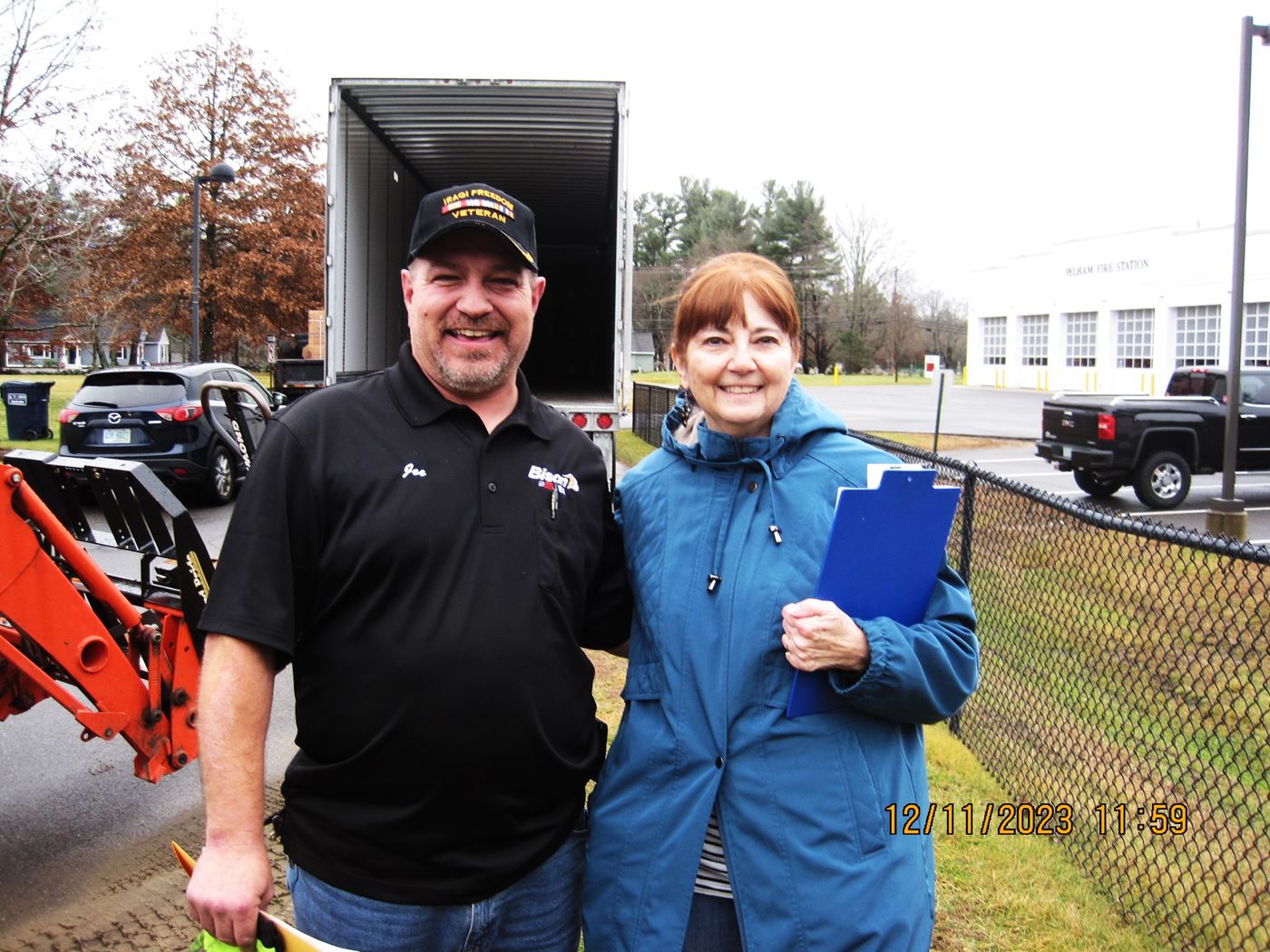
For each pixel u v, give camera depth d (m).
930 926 1.83
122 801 3.85
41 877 3.26
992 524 6.06
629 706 1.93
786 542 1.80
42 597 2.96
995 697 4.58
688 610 1.82
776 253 61.22
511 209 1.87
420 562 1.69
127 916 3.02
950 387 43.38
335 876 1.70
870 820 1.75
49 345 23.06
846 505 1.67
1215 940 2.69
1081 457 11.74
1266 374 12.23
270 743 4.40
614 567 2.02
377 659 1.67
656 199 64.12
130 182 20.16
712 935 1.81
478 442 1.80
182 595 3.24
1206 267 31.75
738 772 1.76
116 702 3.16
